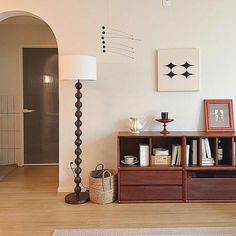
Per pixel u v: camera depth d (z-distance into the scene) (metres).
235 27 3.66
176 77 3.67
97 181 3.31
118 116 3.73
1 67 5.27
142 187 3.34
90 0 3.64
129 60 3.69
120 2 3.65
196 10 3.65
